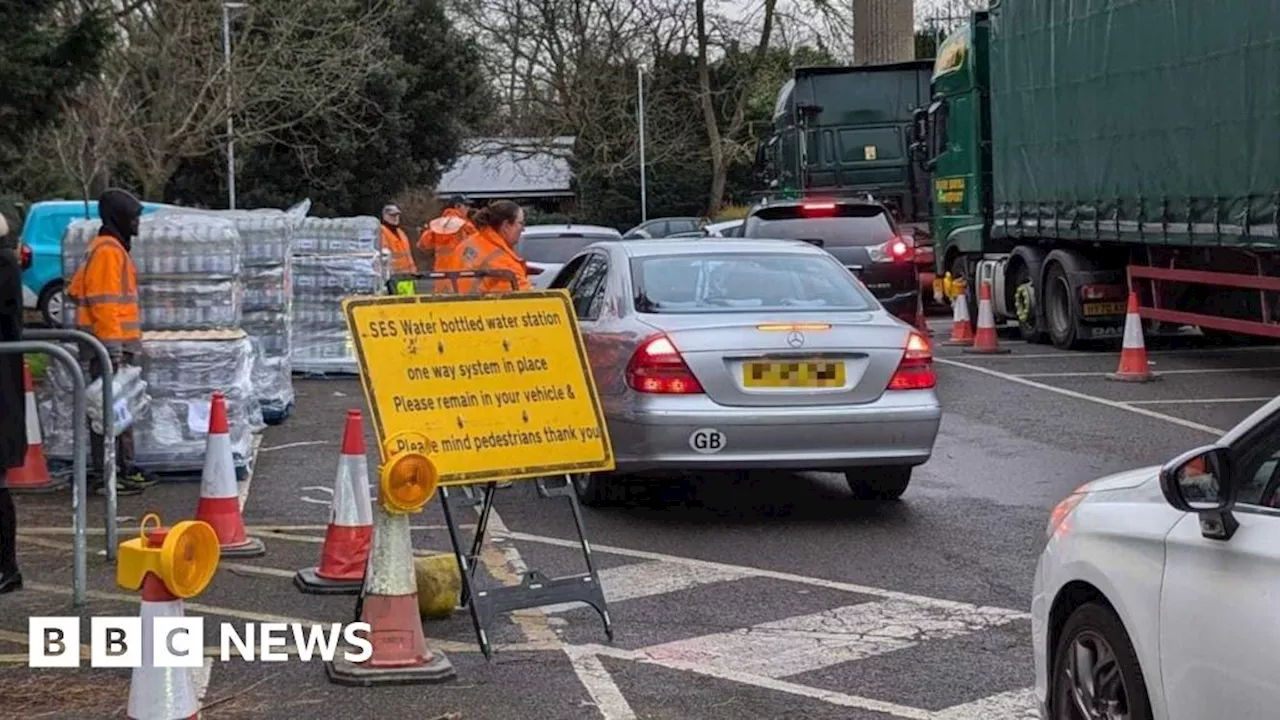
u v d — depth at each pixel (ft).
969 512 30.66
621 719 18.53
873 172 86.99
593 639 21.99
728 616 23.18
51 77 45.85
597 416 22.15
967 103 70.08
